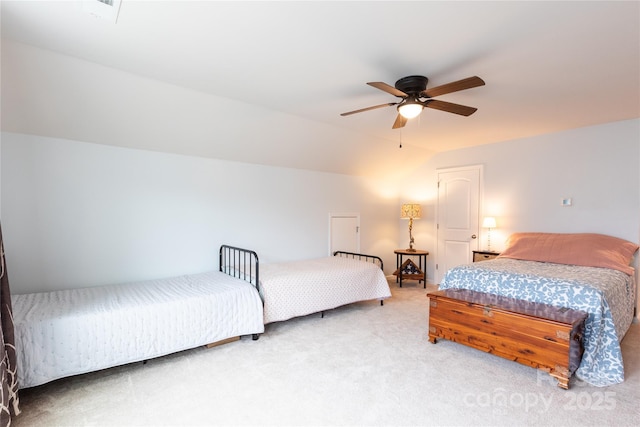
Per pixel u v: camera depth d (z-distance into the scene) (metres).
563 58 2.13
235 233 3.92
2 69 2.17
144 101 2.73
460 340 2.66
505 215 4.43
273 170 4.25
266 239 4.19
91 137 2.94
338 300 3.60
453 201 4.99
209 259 3.72
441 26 1.78
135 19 1.75
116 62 2.26
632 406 1.92
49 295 2.59
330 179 4.89
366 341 2.89
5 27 1.83
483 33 1.85
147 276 3.31
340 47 2.02
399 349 2.72
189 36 1.92
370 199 5.41
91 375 2.29
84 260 2.98
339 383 2.18
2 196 2.63
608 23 1.73
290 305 3.22
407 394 2.05
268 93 2.80
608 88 2.62
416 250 5.26
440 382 2.19
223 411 1.88
